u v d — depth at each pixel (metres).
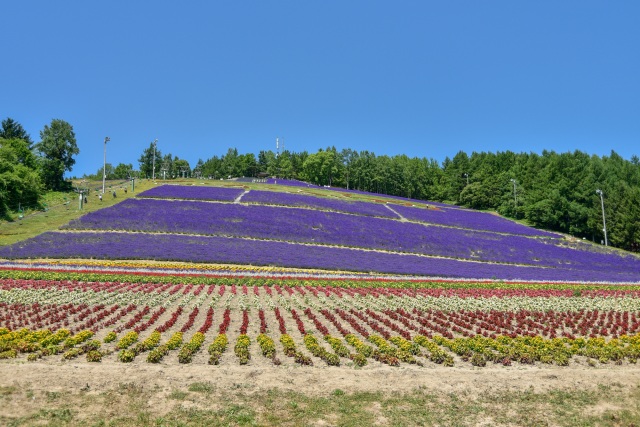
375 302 29.42
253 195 76.94
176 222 52.72
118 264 37.00
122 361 15.84
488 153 162.75
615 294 35.59
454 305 29.48
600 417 13.74
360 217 68.56
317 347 17.92
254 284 33.62
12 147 85.31
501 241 64.44
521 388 15.24
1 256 37.25
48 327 20.58
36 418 11.69
